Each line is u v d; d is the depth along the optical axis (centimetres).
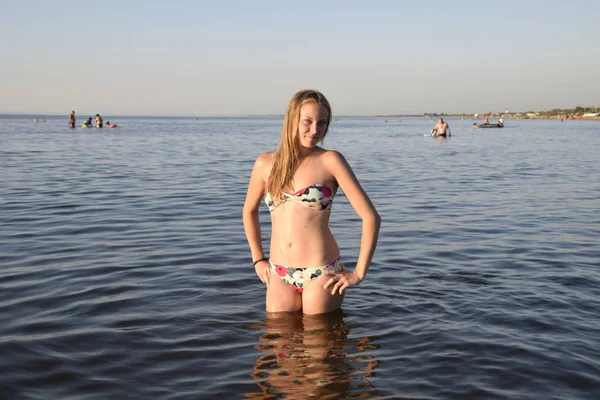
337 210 908
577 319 405
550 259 586
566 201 1027
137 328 389
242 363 334
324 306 409
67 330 385
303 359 339
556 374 317
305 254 403
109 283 495
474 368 325
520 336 372
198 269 541
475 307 431
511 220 828
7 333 378
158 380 312
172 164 1709
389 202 1011
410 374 319
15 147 2342
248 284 494
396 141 3491
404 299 451
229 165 1702
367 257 392
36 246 630
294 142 393
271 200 408
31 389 300
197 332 382
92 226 748
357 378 314
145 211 873
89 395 294
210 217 827
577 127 7106
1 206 898
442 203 998
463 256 599
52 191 1073
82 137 3403
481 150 2578
